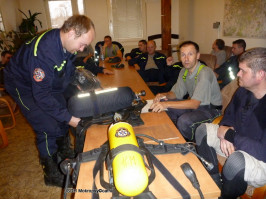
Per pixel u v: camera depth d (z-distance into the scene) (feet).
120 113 4.13
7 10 16.71
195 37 18.29
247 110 4.37
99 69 9.52
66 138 6.05
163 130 3.89
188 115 5.86
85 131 4.10
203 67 6.15
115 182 2.13
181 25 21.29
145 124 4.18
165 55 13.20
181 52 6.13
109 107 4.10
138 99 4.44
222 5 13.76
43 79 4.10
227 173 3.81
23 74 4.72
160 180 2.62
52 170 5.79
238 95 4.74
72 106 4.08
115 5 20.66
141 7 21.04
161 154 3.11
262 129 4.02
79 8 20.36
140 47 14.71
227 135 4.35
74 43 4.06
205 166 3.08
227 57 12.59
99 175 2.71
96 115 4.11
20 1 19.47
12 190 6.05
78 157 3.05
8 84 4.98
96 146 3.49
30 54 4.15
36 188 6.07
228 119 4.77
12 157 7.70
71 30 3.92
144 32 21.72
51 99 4.25
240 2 11.91
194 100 5.67
